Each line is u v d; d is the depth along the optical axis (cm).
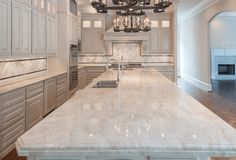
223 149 121
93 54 970
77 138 133
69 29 692
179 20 1373
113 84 365
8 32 383
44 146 124
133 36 916
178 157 126
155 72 556
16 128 373
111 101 237
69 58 687
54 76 570
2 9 362
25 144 126
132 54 971
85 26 952
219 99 766
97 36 954
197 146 123
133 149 122
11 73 458
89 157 130
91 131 145
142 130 147
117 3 383
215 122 164
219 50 1268
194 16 1083
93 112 193
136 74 507
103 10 405
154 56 973
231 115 570
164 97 257
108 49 960
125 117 178
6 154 344
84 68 889
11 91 355
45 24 567
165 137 134
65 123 162
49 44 597
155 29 946
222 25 1252
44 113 502
